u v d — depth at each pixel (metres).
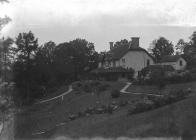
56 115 50.06
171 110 28.67
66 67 87.62
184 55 93.44
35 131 37.34
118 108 45.25
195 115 24.36
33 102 62.12
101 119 38.12
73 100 59.78
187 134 19.86
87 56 98.44
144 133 23.69
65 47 90.12
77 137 26.47
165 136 22.16
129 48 87.75
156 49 118.44
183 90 40.69
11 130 35.47
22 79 65.75
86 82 71.69
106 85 64.12
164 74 57.59
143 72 78.88
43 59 75.19
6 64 24.67
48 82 74.31
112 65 91.00
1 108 26.33
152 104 35.44
